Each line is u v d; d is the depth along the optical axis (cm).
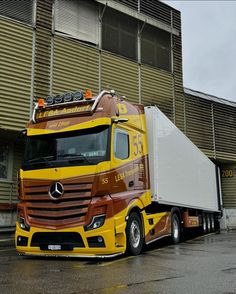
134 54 1955
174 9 2189
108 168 895
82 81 1705
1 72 1459
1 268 791
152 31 2061
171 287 616
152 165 1146
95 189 872
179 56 2175
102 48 1816
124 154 975
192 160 1627
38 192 919
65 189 890
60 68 1636
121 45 1902
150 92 1986
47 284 631
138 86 1933
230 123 2533
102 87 1775
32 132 981
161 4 2114
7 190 1575
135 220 1006
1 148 1595
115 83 1833
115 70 1844
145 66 1986
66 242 878
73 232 870
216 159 2438
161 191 1180
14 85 1487
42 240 903
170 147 1320
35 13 1595
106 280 665
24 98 1508
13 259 934
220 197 2155
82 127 928
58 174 900
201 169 1784
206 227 1900
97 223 862
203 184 1798
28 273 731
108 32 1856
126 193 957
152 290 593
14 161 1622
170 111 2080
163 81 2064
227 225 2456
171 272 745
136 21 1991
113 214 883
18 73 1505
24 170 953
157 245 1292
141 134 1103
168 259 923
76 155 909
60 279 672
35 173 930
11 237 1441
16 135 1553
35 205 921
